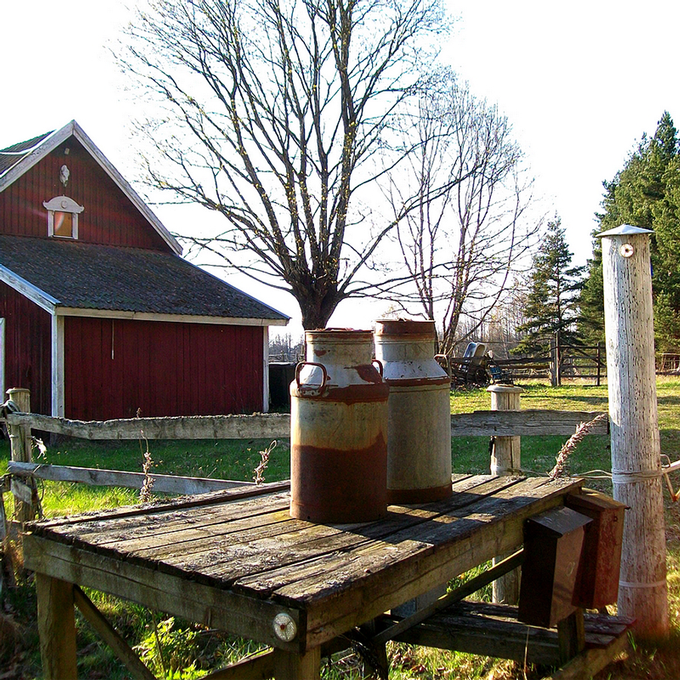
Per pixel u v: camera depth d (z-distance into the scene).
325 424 2.55
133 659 2.36
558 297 43.22
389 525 2.53
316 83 19.94
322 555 2.12
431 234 25.66
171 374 15.79
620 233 3.90
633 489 3.87
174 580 2.01
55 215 17.95
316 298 20.62
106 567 2.19
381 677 3.27
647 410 3.87
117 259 17.94
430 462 2.96
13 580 4.83
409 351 3.02
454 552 2.41
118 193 19.25
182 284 17.64
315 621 1.78
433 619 3.39
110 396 14.57
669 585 4.60
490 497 3.06
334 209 20.48
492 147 25.17
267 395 17.92
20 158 17.75
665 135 37.22
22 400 5.82
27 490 5.50
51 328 13.76
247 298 18.38
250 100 19.73
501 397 4.25
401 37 20.23
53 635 2.38
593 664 3.06
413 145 21.41
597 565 3.05
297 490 2.62
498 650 3.17
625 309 3.90
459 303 24.16
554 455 9.77
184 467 9.89
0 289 14.96
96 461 10.69
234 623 1.87
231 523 2.56
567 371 28.69
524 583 2.89
